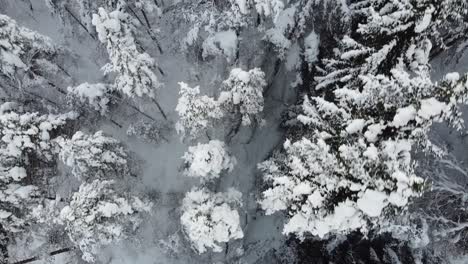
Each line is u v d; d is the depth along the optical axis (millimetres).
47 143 13422
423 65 9500
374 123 9109
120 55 12094
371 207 8586
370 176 8750
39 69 15180
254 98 12969
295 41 14594
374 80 8867
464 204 14633
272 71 16000
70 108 15844
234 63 15070
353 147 9094
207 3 13758
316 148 9719
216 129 14469
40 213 13320
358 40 12359
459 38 12758
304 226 10008
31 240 15375
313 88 14492
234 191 14180
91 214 11898
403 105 8719
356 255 15906
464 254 14969
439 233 14438
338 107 10320
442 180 14844
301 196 9930
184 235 15680
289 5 14914
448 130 15953
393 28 9734
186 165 15539
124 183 15250
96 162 13328
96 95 14516
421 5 9094
